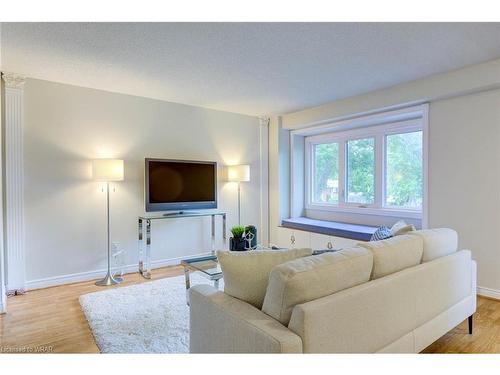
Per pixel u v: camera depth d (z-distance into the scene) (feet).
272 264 5.21
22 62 9.64
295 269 4.44
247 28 7.55
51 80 11.28
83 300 9.77
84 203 12.10
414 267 6.14
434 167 11.46
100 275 12.43
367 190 15.33
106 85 11.86
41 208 11.23
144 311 8.93
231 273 5.21
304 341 4.10
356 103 13.44
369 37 8.05
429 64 9.94
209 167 14.93
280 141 17.21
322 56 9.25
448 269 6.84
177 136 14.44
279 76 10.97
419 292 6.00
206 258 10.30
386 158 14.58
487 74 9.73
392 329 5.39
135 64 9.80
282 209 17.42
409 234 6.77
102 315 8.65
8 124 10.48
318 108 15.12
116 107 12.78
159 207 13.25
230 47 8.61
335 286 4.71
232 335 4.65
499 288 9.98
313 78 11.20
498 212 10.00
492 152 10.10
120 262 12.92
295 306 4.26
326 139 17.19
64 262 11.69
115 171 11.55
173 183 13.71
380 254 5.55
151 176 13.03
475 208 10.48
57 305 9.61
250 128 17.08
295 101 14.25
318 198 17.92
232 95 13.25
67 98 11.69
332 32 7.79
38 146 11.13
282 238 16.94
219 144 15.88
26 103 10.89
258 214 17.44
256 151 17.34
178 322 8.23
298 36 7.98
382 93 12.48
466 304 7.50
